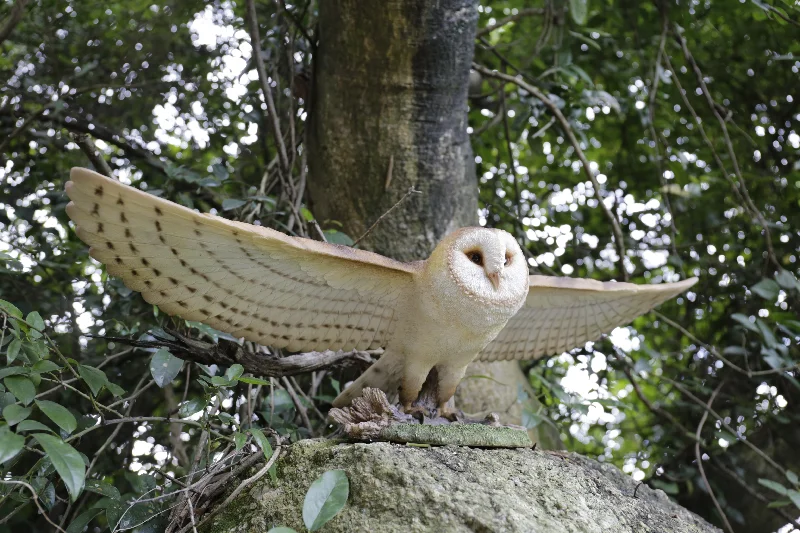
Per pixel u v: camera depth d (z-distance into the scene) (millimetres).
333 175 3227
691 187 4199
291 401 2895
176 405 3199
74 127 3676
